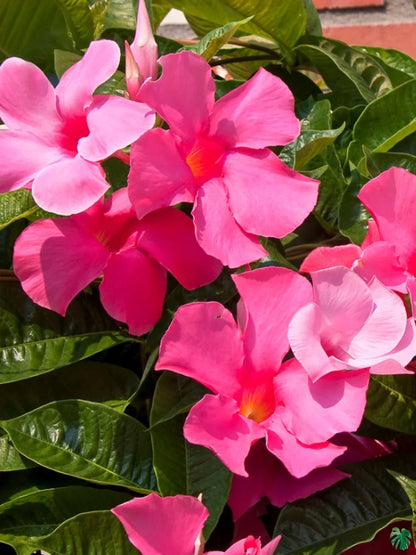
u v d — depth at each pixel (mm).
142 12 503
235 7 719
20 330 552
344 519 495
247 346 475
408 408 521
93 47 503
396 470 512
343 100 714
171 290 549
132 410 581
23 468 520
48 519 508
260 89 502
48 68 697
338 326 465
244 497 496
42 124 497
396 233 485
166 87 483
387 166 567
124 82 627
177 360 462
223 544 527
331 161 624
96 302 573
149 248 499
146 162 473
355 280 460
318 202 613
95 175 469
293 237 591
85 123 494
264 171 488
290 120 498
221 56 781
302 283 475
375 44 1308
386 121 625
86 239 500
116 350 601
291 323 459
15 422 509
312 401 464
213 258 500
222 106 500
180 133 487
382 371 457
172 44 684
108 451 516
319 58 710
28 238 495
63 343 556
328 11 1314
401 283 482
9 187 476
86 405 521
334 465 522
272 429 465
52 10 680
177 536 429
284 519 492
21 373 536
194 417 452
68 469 503
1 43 681
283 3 712
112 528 480
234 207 481
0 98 494
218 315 469
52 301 490
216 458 503
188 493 495
